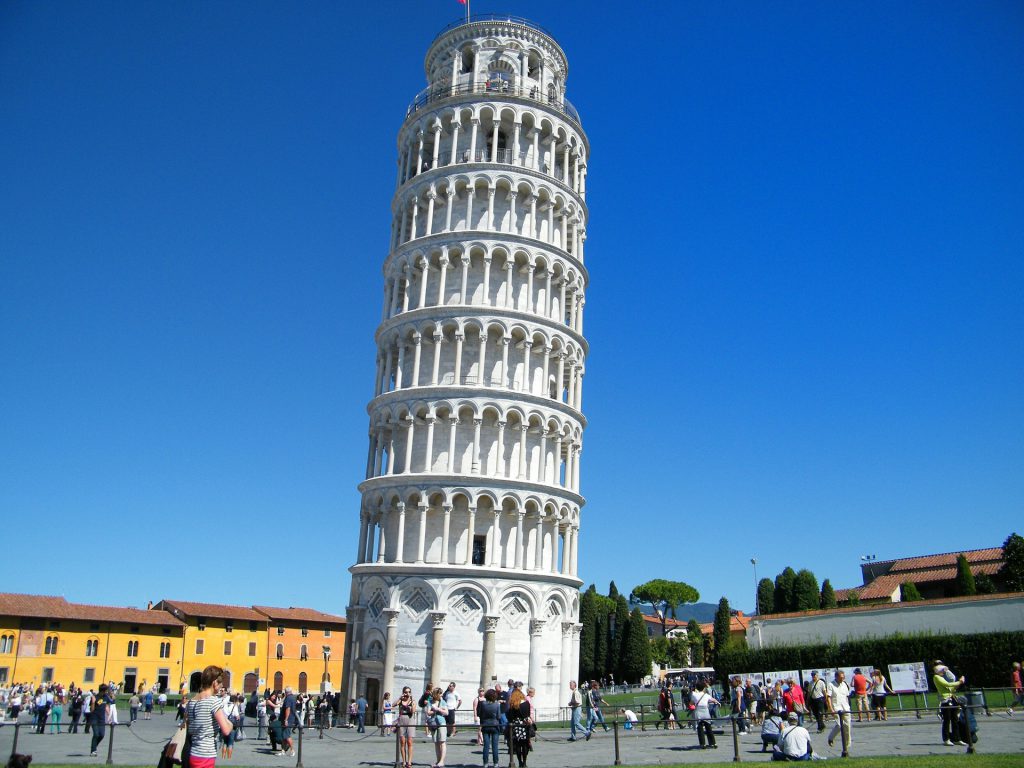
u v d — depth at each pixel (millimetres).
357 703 50281
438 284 65125
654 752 32906
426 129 69250
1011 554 85312
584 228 71625
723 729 41812
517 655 55969
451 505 57406
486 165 65312
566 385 67812
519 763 29188
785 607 98750
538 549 58844
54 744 40719
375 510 60469
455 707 42094
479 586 55781
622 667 105688
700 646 140250
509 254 63750
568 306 69750
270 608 132000
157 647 113938
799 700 36500
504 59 71875
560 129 70062
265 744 41688
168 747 15242
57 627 106000
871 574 115938
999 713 39844
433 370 61031
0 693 70125
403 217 68562
